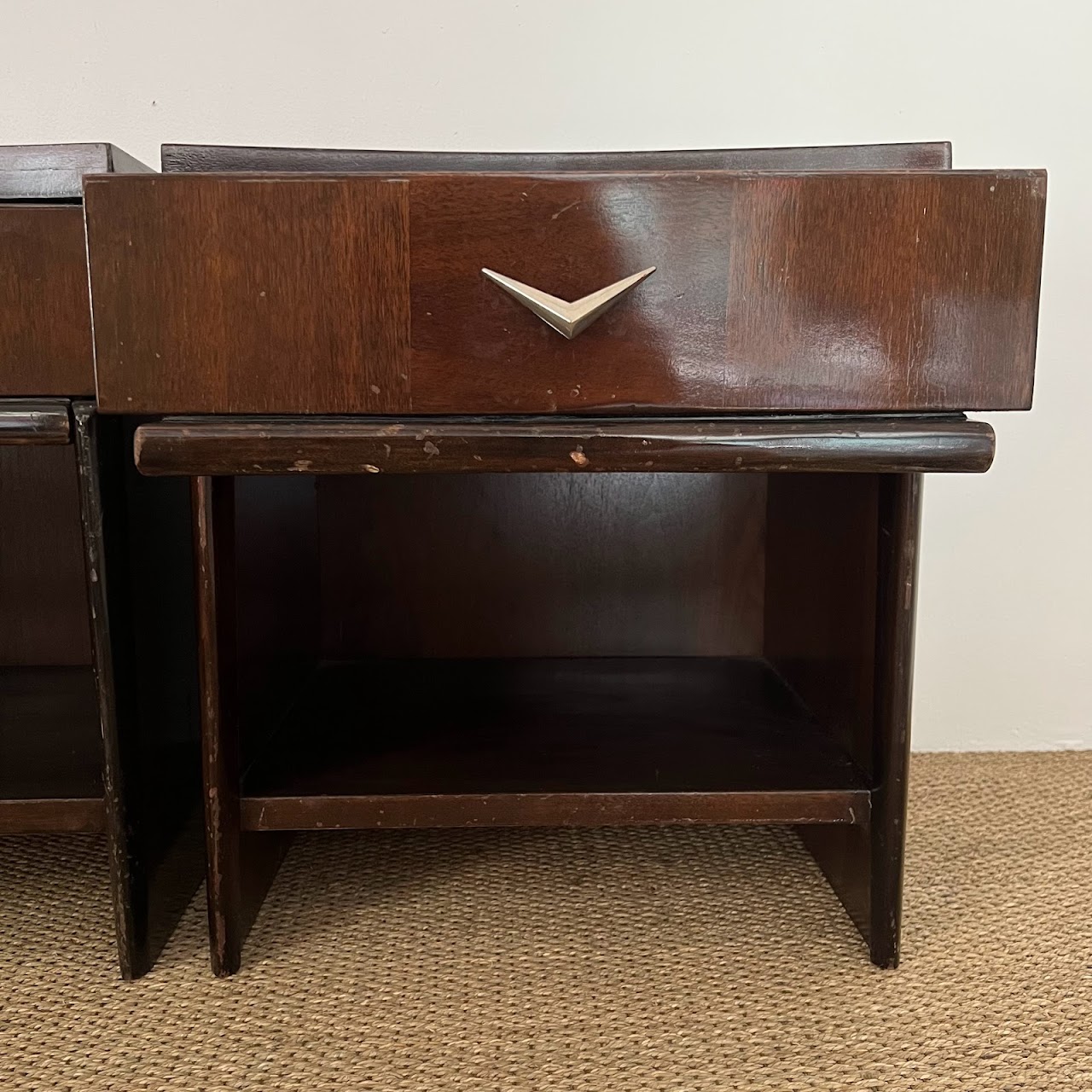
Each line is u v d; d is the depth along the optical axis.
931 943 0.69
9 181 0.58
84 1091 0.53
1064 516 1.05
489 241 0.54
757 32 0.99
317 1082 0.54
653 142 1.00
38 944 0.69
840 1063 0.55
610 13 0.99
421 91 0.99
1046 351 1.02
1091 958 0.67
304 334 0.55
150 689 0.67
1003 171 0.54
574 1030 0.58
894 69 1.00
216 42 0.97
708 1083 0.54
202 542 0.59
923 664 1.07
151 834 0.67
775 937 0.69
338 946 0.68
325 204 0.54
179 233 0.53
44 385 0.58
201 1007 0.61
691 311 0.55
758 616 1.01
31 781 0.67
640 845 0.85
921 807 0.92
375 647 1.01
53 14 0.96
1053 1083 0.54
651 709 0.85
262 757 0.72
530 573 1.00
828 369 0.56
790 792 0.66
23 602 0.97
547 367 0.55
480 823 0.65
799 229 0.54
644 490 1.00
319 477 0.98
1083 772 1.01
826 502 0.78
